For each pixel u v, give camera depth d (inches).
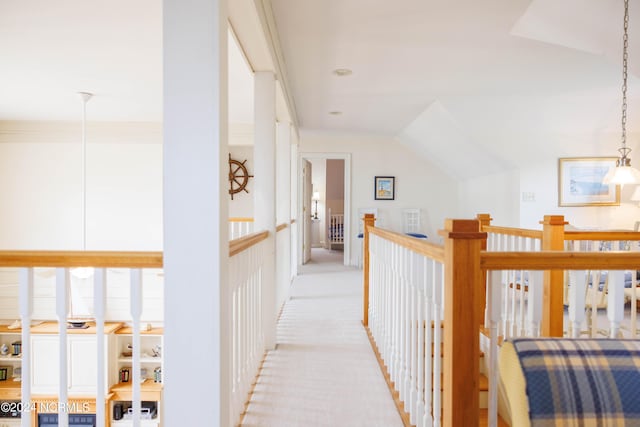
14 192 231.3
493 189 247.0
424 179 299.0
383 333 114.5
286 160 194.4
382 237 115.8
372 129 270.5
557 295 94.0
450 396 55.4
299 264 303.1
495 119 203.6
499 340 102.1
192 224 53.1
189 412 53.5
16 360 192.5
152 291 205.8
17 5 96.0
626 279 141.8
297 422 82.5
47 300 199.3
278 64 131.4
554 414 37.0
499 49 133.3
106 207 234.5
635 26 111.3
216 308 53.3
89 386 183.3
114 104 192.9
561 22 115.0
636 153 215.5
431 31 119.9
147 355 204.4
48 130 230.7
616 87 173.6
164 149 52.7
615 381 38.0
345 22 114.5
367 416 85.3
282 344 129.5
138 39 117.1
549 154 213.6
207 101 52.6
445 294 57.9
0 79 154.3
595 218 216.1
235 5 81.3
